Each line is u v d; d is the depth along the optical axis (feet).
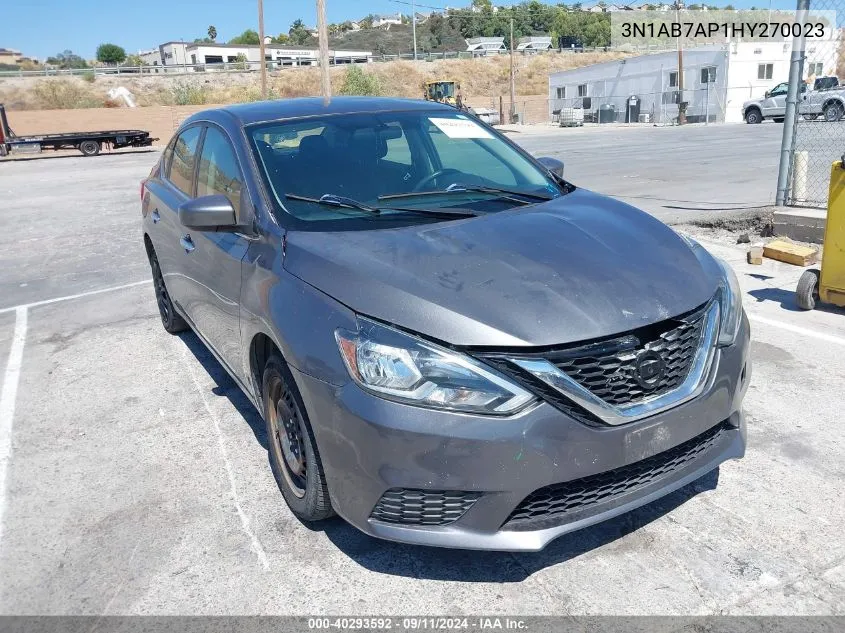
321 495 9.67
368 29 495.41
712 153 60.39
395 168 12.43
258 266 10.70
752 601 8.64
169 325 19.12
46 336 19.89
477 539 8.35
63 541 10.42
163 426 13.96
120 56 336.70
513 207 11.54
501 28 384.27
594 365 8.32
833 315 18.38
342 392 8.55
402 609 8.77
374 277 9.04
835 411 13.23
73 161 93.35
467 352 8.21
